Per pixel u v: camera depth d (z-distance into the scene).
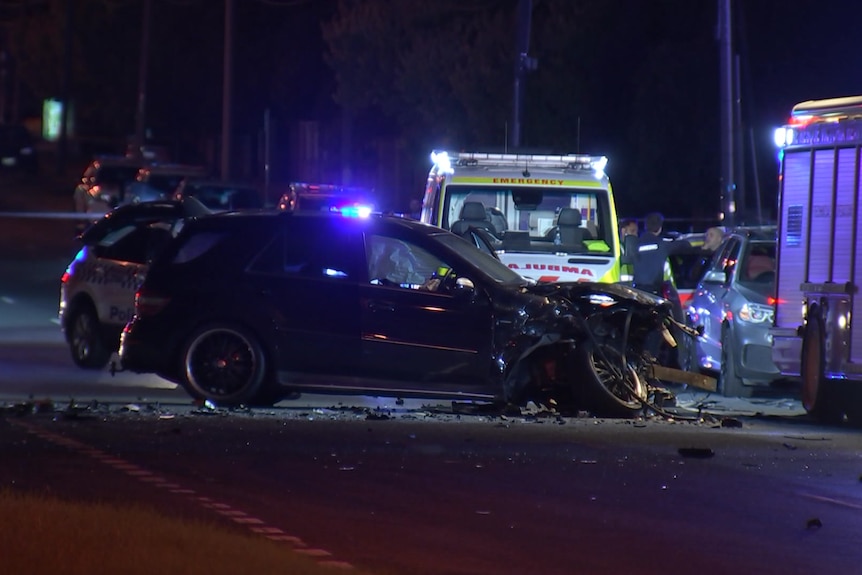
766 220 125.31
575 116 143.50
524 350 50.75
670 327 53.31
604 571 29.09
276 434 45.28
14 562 25.48
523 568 29.16
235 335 51.78
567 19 143.50
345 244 52.12
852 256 54.09
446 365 50.94
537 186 65.88
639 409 51.59
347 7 184.75
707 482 38.97
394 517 33.72
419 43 157.00
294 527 32.31
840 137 55.31
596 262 63.19
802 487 38.50
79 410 49.91
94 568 25.22
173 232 63.97
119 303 63.47
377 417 49.78
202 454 41.47
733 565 29.84
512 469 40.25
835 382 54.84
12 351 71.62
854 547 31.61
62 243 156.25
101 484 36.50
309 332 51.50
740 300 64.19
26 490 35.25
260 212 53.25
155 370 52.47
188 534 28.50
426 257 55.25
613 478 39.22
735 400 63.91
